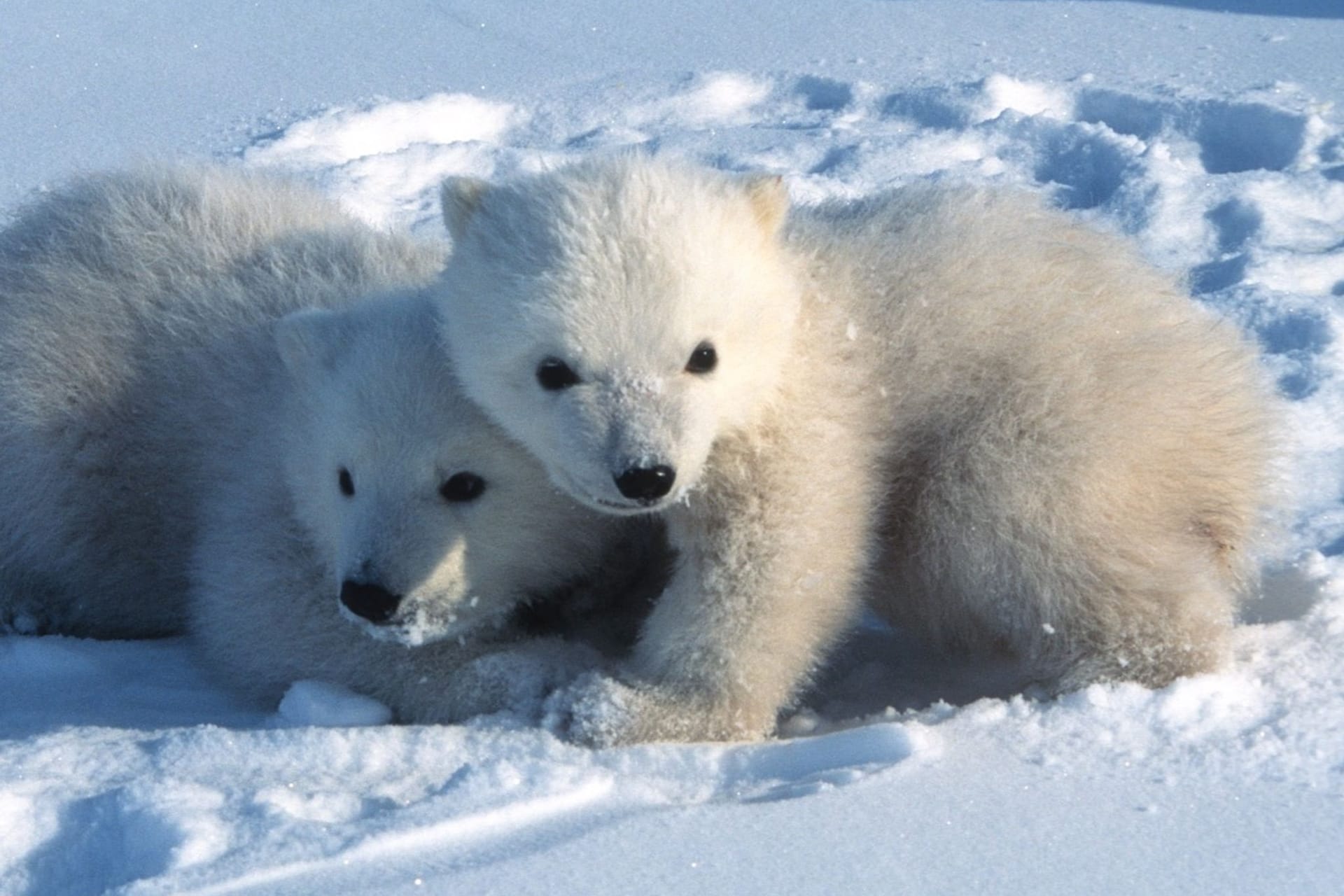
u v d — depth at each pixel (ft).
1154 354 29.14
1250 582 31.09
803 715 28.73
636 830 21.83
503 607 30.22
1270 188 51.65
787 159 56.85
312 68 69.97
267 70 69.77
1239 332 32.30
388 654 29.58
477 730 27.02
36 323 34.55
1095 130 56.24
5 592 35.35
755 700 27.58
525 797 22.71
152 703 30.53
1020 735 24.94
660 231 26.05
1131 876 20.66
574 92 65.82
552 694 28.32
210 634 31.45
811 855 21.22
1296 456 35.53
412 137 61.93
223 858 21.11
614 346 25.45
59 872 22.29
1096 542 27.99
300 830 21.71
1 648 33.30
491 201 28.25
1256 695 26.13
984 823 22.00
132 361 34.14
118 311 34.55
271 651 30.37
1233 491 29.84
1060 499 27.89
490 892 20.31
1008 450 28.14
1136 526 28.22
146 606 35.45
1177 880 20.57
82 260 35.47
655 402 25.20
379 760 25.59
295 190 38.99
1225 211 50.57
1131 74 63.62
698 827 21.94
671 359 25.70
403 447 28.14
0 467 34.30
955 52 68.33
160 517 34.32
